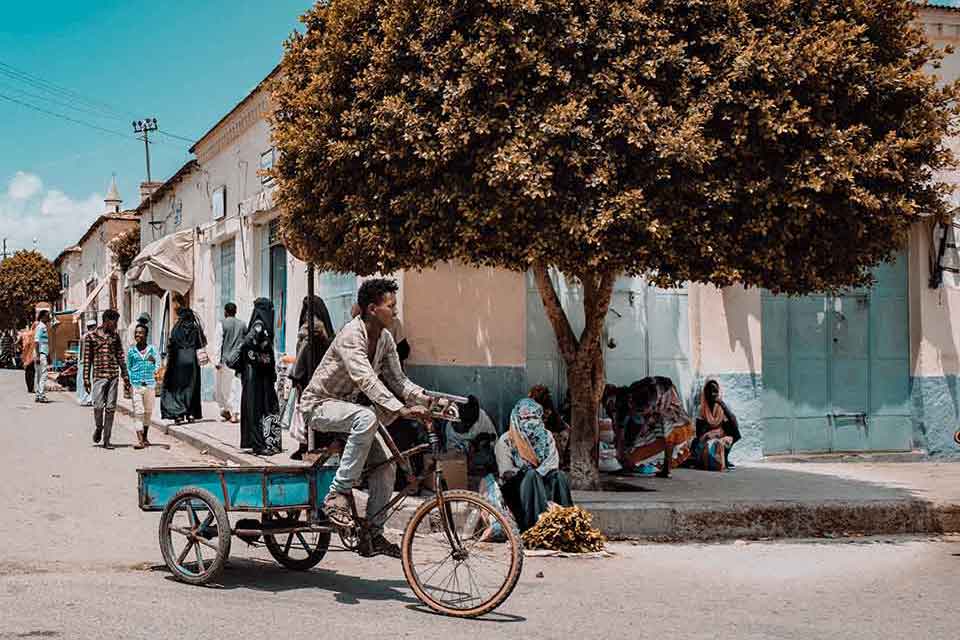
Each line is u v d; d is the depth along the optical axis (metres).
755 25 8.12
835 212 8.11
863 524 9.05
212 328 20.58
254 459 11.64
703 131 7.76
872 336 12.91
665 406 11.04
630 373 12.07
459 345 11.07
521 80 7.73
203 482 6.25
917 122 8.34
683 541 8.59
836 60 7.82
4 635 4.82
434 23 7.84
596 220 7.42
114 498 9.23
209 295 20.81
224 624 5.14
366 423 5.97
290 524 6.36
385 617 5.47
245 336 12.16
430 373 10.95
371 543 6.02
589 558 7.68
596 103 7.73
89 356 13.18
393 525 8.33
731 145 7.82
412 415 5.92
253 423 12.05
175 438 14.61
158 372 19.30
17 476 10.25
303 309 11.25
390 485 6.20
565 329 9.63
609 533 8.51
